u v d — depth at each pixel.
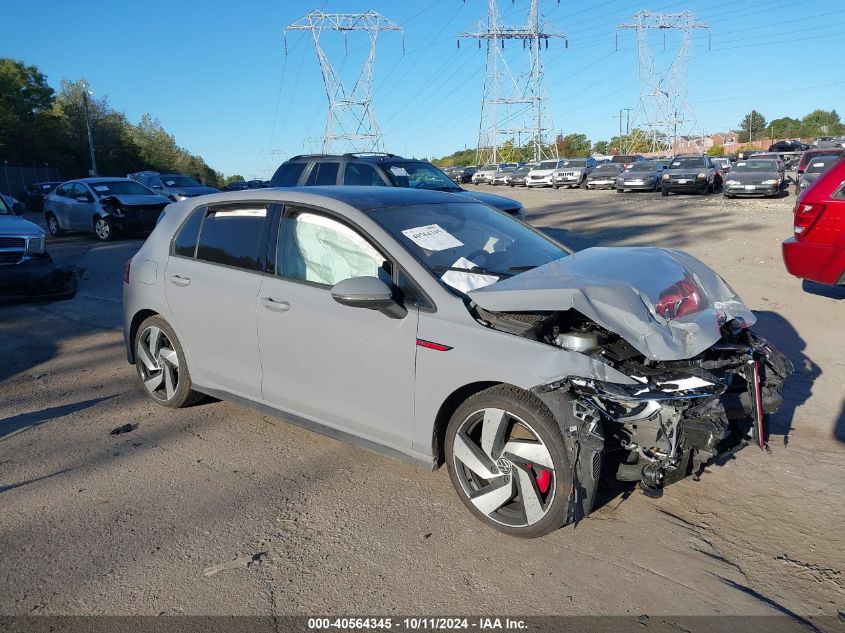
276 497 3.82
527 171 41.75
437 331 3.46
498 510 3.41
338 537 3.41
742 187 22.84
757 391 3.52
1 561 3.26
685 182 25.53
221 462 4.26
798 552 3.20
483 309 3.43
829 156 21.56
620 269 3.68
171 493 3.88
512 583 3.02
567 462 3.08
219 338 4.55
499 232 4.40
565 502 3.11
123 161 68.62
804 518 3.48
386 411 3.72
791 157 38.28
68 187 18.47
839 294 7.80
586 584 3.00
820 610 2.81
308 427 4.15
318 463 4.22
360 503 3.73
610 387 3.03
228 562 3.22
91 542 3.41
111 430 4.80
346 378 3.86
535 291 3.30
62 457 4.38
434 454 3.60
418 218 4.12
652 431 3.10
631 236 13.38
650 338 3.14
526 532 3.28
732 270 9.30
